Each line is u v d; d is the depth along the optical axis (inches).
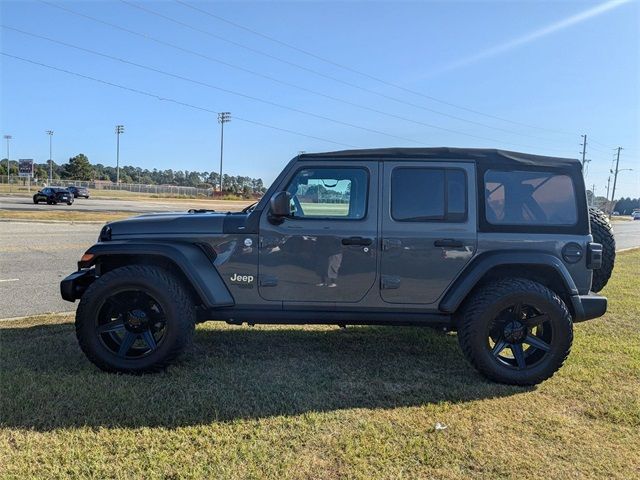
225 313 173.5
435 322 173.6
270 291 170.9
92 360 165.3
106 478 106.7
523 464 116.0
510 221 170.9
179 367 172.2
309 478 108.3
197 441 122.6
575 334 225.6
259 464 113.2
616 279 392.5
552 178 174.1
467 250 168.4
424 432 130.2
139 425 130.3
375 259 168.9
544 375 163.6
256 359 183.2
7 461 112.3
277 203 160.4
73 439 122.3
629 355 195.2
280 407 142.8
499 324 168.2
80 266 171.5
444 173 171.6
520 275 175.6
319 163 172.7
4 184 3528.5
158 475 107.9
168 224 174.1
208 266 170.6
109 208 1432.1
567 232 171.3
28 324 221.8
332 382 162.6
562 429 133.6
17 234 650.8
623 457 120.0
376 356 190.1
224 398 147.6
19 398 142.4
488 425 135.0
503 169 172.7
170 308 163.5
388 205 170.2
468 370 177.3
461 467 114.4
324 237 168.6
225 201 2436.0
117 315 169.9
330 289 170.2
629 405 148.6
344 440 124.9
